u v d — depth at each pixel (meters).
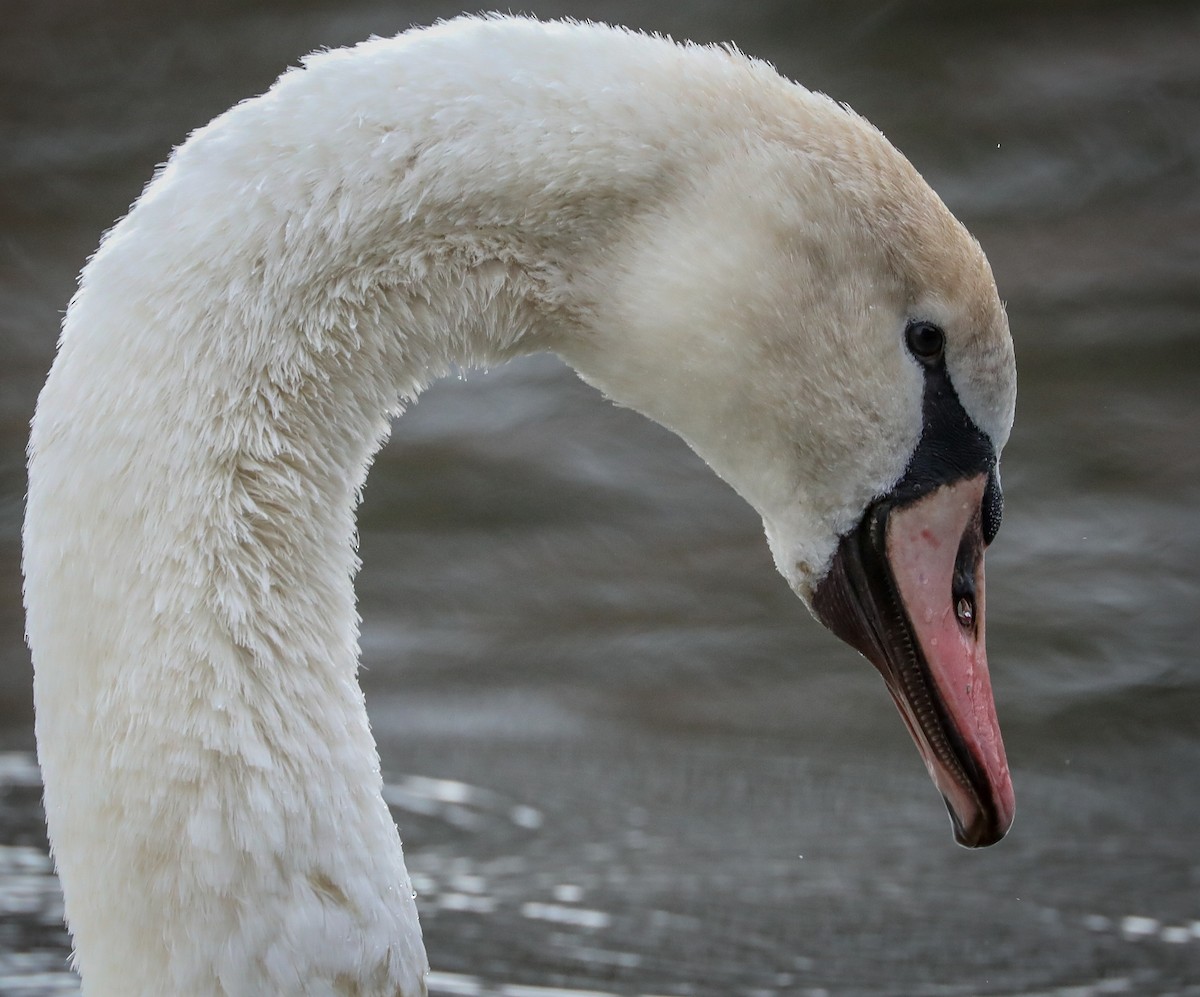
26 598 5.11
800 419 5.78
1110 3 22.56
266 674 5.11
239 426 5.13
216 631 5.06
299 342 5.21
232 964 4.99
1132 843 10.01
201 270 5.11
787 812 10.42
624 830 10.09
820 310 5.67
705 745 11.32
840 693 12.09
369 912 5.15
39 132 20.73
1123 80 20.80
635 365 5.73
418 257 5.33
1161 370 15.67
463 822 10.17
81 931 5.12
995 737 5.94
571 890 9.30
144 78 21.95
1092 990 8.23
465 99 5.32
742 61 5.67
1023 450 14.66
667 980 8.23
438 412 15.80
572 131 5.39
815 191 5.59
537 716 11.63
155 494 5.02
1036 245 17.88
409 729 11.45
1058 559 13.30
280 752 5.09
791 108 5.62
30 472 5.11
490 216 5.39
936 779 5.98
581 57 5.47
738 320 5.64
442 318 5.43
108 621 4.99
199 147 5.22
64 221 18.70
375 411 5.41
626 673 12.22
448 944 8.66
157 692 4.99
